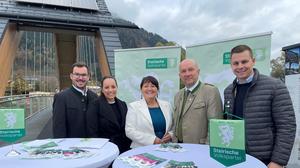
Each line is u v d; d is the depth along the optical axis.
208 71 5.32
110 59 22.41
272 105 2.74
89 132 3.78
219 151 2.10
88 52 34.09
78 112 3.76
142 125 3.59
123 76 6.94
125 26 26.75
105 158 2.53
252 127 2.79
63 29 25.38
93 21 25.55
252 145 2.79
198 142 3.42
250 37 4.64
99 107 3.93
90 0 27.88
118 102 4.12
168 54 6.28
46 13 24.55
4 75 21.25
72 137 3.72
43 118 14.09
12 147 2.96
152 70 6.50
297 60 3.86
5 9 23.30
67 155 2.59
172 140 3.62
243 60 2.84
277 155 2.64
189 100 3.53
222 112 3.42
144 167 2.20
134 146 3.64
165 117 3.69
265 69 4.46
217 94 3.45
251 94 2.84
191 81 3.53
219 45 5.12
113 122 3.90
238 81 2.98
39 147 2.95
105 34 24.86
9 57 22.72
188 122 3.47
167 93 6.29
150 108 3.72
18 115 2.88
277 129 2.71
